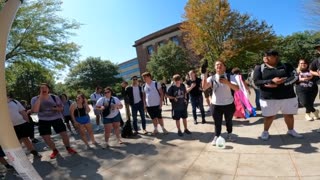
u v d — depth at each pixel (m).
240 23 31.05
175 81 7.09
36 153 6.85
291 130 5.77
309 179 3.88
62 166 5.92
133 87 7.95
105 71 63.84
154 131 7.73
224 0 30.73
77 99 7.30
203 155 5.41
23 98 43.91
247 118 8.19
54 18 17.70
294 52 44.94
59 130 6.74
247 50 31.58
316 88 6.75
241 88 8.34
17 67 18.06
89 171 5.39
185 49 45.62
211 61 31.66
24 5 16.31
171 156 5.61
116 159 5.90
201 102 8.38
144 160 5.60
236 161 4.88
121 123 9.48
